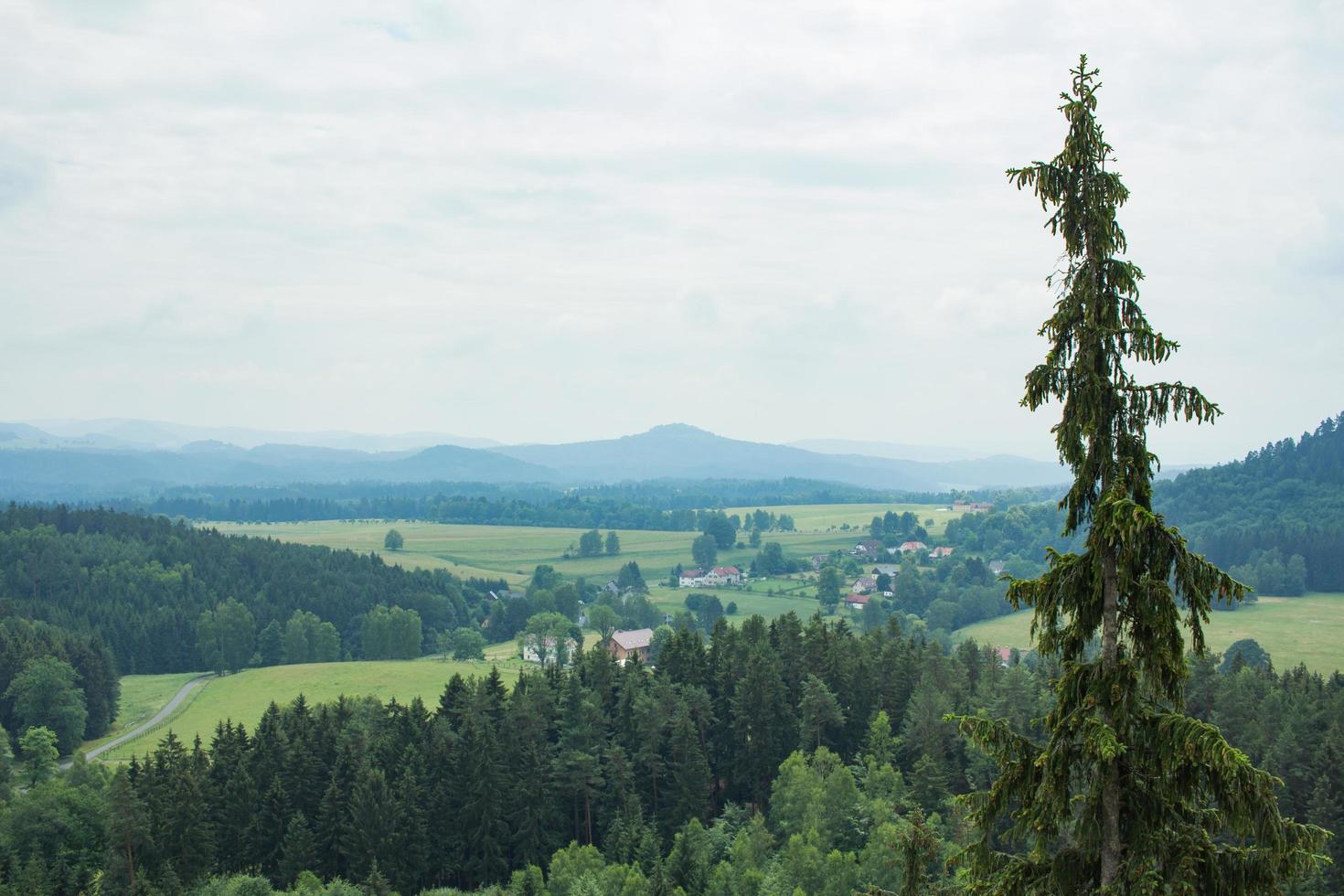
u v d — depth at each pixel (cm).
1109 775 1831
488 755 9894
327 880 9225
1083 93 1833
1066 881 1906
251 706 17962
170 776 9600
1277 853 1664
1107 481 1845
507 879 9594
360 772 9550
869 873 7438
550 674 13062
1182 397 1777
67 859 9350
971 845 2036
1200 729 1706
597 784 10275
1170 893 1745
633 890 7700
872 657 12550
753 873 7594
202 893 8362
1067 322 1864
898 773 9488
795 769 9306
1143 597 1784
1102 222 1825
